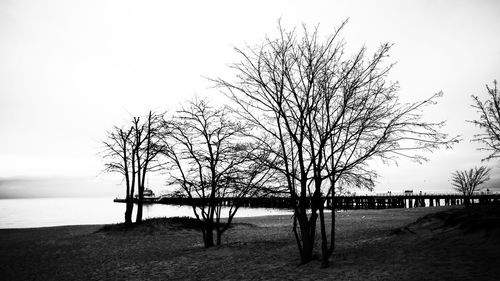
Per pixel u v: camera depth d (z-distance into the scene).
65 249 19.36
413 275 8.26
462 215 13.12
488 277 7.29
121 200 129.50
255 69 10.59
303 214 11.54
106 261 15.47
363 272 9.29
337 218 32.59
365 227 22.70
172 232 24.47
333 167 10.30
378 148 9.56
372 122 9.66
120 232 24.92
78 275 12.85
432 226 13.68
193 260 14.41
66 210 86.50
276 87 10.60
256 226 28.97
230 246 16.86
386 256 10.92
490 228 10.57
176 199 18.55
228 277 10.88
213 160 16.59
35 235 26.98
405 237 13.52
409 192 74.00
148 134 24.53
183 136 16.50
